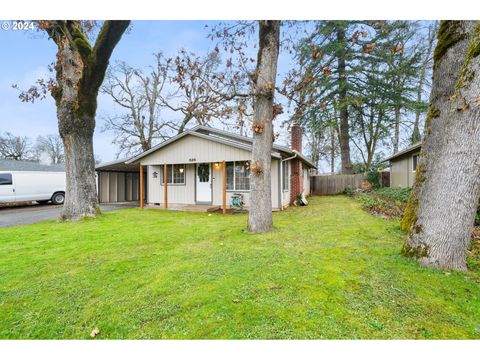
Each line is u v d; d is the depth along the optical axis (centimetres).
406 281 288
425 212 343
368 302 246
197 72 585
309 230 569
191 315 232
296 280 297
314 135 1825
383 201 991
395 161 1491
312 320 220
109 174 1472
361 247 422
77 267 357
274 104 596
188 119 1938
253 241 481
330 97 1533
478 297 252
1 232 596
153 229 619
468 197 316
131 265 362
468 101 307
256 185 562
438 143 480
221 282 296
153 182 1217
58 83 755
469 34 447
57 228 642
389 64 1408
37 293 281
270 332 207
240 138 1105
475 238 457
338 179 1694
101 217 790
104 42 665
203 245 462
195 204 1112
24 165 1744
